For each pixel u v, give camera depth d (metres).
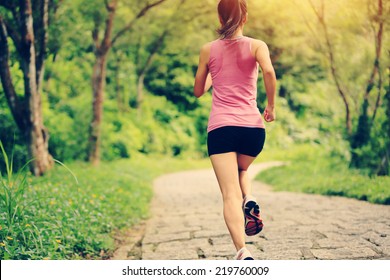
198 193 19.16
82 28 20.48
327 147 23.25
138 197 15.34
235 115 5.34
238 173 5.74
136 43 28.27
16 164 16.30
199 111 43.25
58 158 22.70
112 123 32.31
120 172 23.64
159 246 8.27
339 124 19.72
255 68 5.50
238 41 5.48
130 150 33.50
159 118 41.97
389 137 15.64
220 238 8.62
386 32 15.36
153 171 30.80
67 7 18.19
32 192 9.38
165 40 27.83
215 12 23.84
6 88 15.27
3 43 14.89
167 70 38.88
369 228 8.34
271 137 41.06
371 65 16.67
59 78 25.83
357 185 14.19
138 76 36.44
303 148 35.91
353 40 17.12
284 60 23.00
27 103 15.45
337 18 16.75
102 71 24.25
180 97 42.62
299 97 29.64
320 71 24.55
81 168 21.09
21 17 14.51
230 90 5.42
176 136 41.75
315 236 8.05
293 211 11.34
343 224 8.96
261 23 20.45
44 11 15.72
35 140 15.69
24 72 15.26
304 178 20.34
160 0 22.08
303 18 19.14
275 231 8.78
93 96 24.47
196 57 33.09
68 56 23.27
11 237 6.14
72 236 7.43
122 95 38.44
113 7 22.27
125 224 10.48
